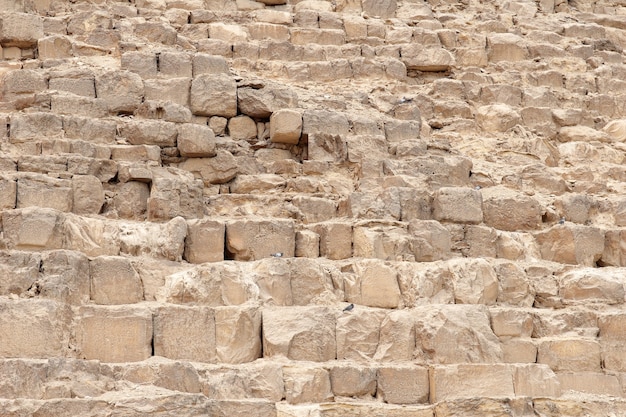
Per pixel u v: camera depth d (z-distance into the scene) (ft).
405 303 66.80
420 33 98.43
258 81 81.46
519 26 104.94
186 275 64.13
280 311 63.26
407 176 76.07
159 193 70.28
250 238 68.39
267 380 59.77
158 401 53.67
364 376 60.95
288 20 97.76
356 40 97.30
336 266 67.62
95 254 65.77
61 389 55.31
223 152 76.79
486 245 72.74
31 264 61.46
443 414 58.08
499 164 83.25
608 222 78.54
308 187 76.07
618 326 66.18
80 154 72.23
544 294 69.21
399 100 87.10
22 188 67.97
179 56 82.02
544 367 62.44
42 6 90.89
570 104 94.79
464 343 63.41
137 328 60.70
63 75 78.13
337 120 79.82
